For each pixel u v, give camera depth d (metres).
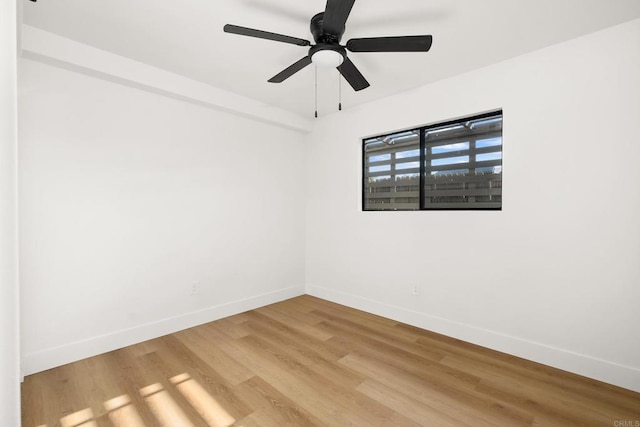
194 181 3.04
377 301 3.38
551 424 1.64
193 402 1.83
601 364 2.04
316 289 4.09
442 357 2.39
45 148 2.20
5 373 0.63
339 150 3.77
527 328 2.36
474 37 2.12
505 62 2.45
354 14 1.86
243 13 1.88
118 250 2.55
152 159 2.75
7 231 0.62
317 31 1.81
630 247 1.95
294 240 4.06
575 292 2.15
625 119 1.96
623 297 1.98
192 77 2.82
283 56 2.43
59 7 1.82
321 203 4.00
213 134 3.19
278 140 3.84
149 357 2.38
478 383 2.03
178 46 2.28
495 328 2.52
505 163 2.46
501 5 1.78
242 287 3.47
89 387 1.98
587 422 1.66
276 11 1.85
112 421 1.67
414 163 3.19
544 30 2.04
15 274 0.64
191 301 3.02
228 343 2.64
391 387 1.99
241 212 3.46
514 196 2.41
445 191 2.98
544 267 2.28
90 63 2.27
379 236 3.36
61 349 2.25
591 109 2.07
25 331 2.11
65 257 2.29
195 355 2.42
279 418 1.69
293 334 2.83
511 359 2.36
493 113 2.65
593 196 2.07
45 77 2.20
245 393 1.92
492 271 2.54
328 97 3.30
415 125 3.03
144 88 2.65
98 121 2.44
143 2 1.78
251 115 3.38
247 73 2.73
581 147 2.11
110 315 2.50
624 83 1.96
